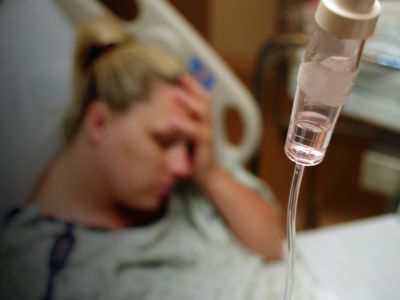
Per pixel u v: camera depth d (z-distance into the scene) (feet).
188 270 2.29
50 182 2.12
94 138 2.18
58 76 2.13
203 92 2.43
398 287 1.94
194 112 2.37
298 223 3.88
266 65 3.15
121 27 2.33
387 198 3.66
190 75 2.55
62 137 2.15
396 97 2.57
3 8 2.07
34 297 1.91
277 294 2.16
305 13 3.14
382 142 3.41
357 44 0.76
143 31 2.46
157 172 2.31
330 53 0.78
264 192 2.76
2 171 2.05
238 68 4.34
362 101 2.70
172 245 2.33
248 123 2.70
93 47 2.20
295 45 2.92
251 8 4.05
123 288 2.08
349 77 0.80
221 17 3.98
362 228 2.26
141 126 2.23
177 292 2.14
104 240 2.16
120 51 2.26
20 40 2.07
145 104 2.24
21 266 1.95
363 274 2.00
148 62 2.28
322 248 2.13
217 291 2.17
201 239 2.47
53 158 2.13
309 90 0.83
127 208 2.30
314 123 0.86
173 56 2.47
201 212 2.55
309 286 2.01
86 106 2.18
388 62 2.42
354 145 3.89
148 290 2.13
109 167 2.20
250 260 2.36
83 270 2.04
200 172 2.46
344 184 4.16
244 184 2.66
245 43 4.24
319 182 4.22
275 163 4.24
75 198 2.16
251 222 2.46
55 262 2.00
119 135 2.20
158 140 2.28
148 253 2.24
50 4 2.14
